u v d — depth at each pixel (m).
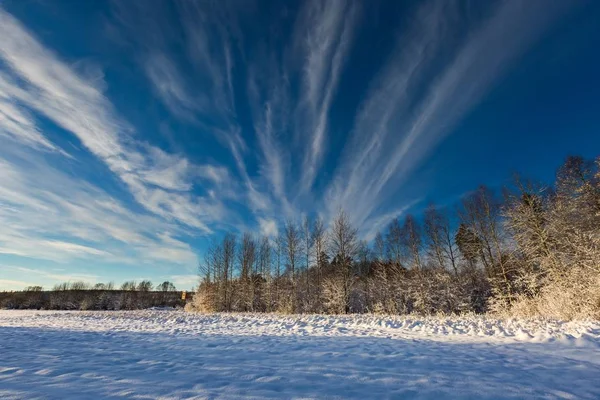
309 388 4.16
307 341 9.04
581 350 6.50
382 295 34.06
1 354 6.87
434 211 32.25
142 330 12.70
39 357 6.49
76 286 94.31
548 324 9.94
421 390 4.09
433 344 8.05
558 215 18.19
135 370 5.21
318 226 35.84
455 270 29.66
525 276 18.05
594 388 4.14
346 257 31.42
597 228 15.84
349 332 11.15
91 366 5.54
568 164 21.42
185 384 4.33
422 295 29.33
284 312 25.97
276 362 5.95
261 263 41.41
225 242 42.97
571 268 14.63
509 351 6.79
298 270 35.06
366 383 4.41
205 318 19.62
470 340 8.53
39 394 3.82
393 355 6.64
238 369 5.30
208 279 42.62
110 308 66.44
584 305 10.93
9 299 80.62
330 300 30.64
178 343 8.76
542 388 4.15
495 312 19.45
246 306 38.66
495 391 4.05
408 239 34.22
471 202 29.83
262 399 3.69
